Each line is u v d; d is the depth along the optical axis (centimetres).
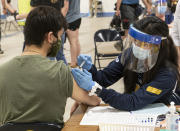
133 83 160
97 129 124
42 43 123
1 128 119
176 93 184
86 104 152
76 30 415
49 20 120
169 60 144
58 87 121
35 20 120
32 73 119
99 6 1148
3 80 120
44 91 119
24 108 120
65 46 643
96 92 139
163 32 134
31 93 119
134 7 535
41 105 120
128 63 149
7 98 121
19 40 736
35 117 121
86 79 136
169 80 141
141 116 133
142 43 133
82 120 132
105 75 175
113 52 423
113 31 424
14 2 1041
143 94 140
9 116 123
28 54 123
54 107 122
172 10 391
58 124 128
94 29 861
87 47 607
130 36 138
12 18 811
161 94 142
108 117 134
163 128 120
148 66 140
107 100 140
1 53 585
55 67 123
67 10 359
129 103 139
